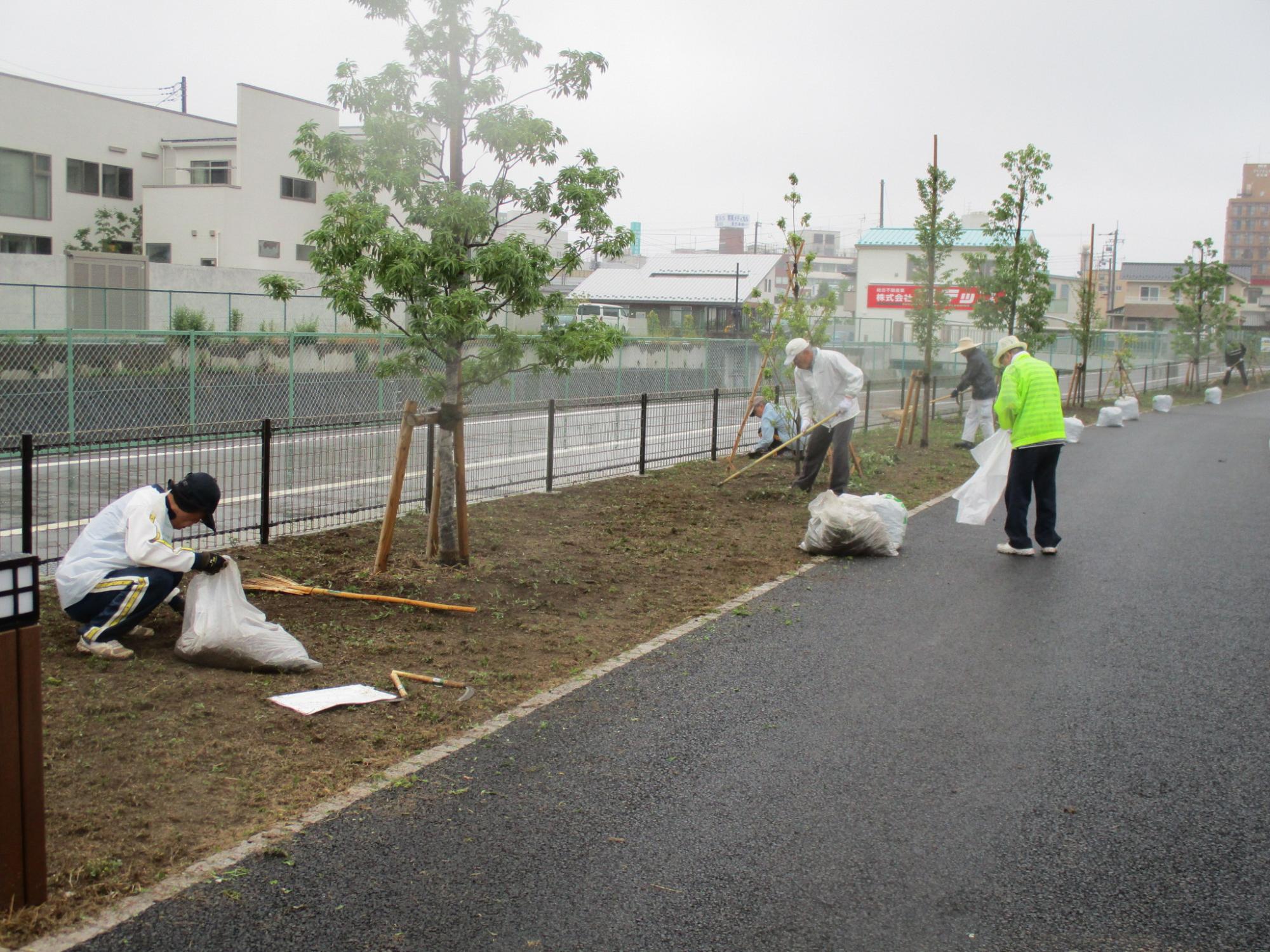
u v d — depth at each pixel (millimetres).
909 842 3795
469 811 3906
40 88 29812
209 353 15594
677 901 3350
